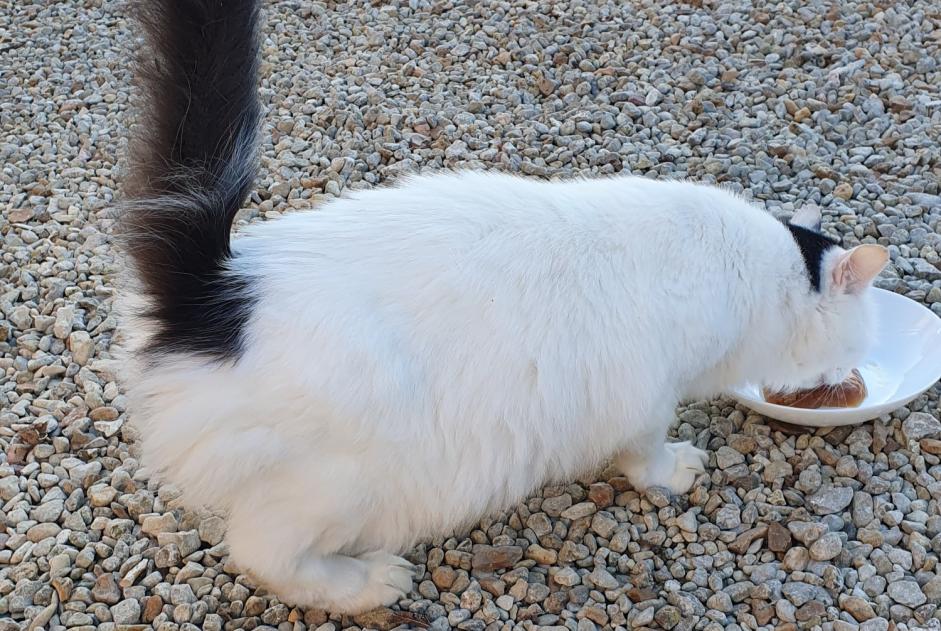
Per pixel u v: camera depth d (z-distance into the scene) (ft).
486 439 3.53
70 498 4.00
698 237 3.73
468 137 5.13
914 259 4.58
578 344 3.57
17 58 5.85
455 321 3.50
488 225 3.59
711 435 4.17
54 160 5.21
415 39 5.77
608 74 5.41
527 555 3.88
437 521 3.62
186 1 3.34
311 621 3.74
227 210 3.47
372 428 3.42
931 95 5.22
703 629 3.71
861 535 3.87
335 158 5.07
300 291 3.46
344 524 3.54
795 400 4.17
